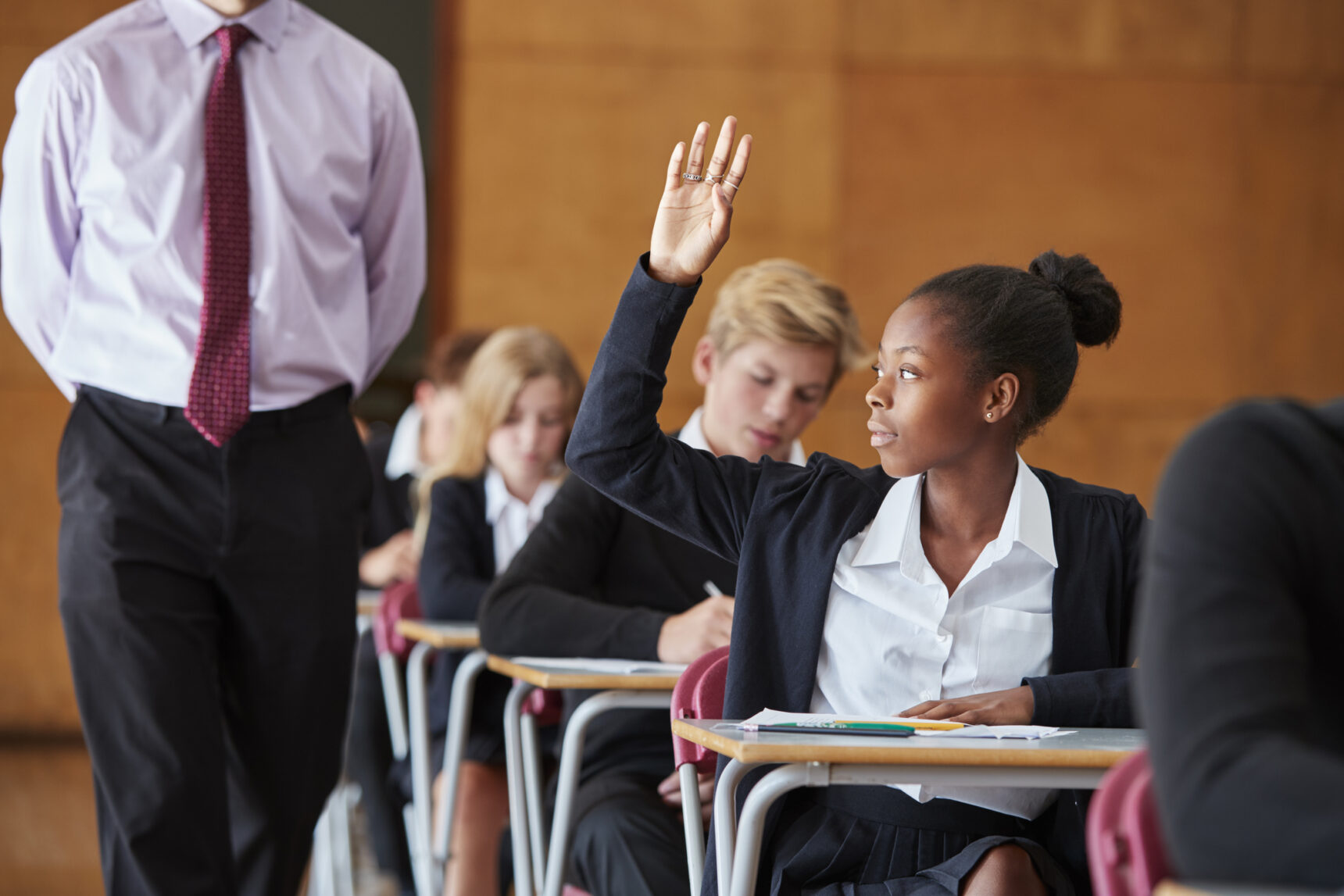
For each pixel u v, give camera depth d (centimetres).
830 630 231
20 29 874
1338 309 897
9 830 649
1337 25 897
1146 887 130
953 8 889
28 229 335
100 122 331
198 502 326
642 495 244
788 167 884
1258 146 897
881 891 215
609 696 295
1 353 886
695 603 357
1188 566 127
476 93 878
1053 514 235
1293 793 111
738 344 345
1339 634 129
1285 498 129
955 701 217
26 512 886
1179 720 121
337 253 354
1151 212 892
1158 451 893
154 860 317
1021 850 207
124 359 329
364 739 555
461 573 465
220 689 348
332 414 349
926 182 888
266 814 347
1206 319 892
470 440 486
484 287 879
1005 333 224
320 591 341
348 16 890
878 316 884
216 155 334
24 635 884
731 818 219
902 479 236
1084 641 230
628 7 884
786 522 237
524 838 352
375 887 556
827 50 886
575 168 881
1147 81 893
